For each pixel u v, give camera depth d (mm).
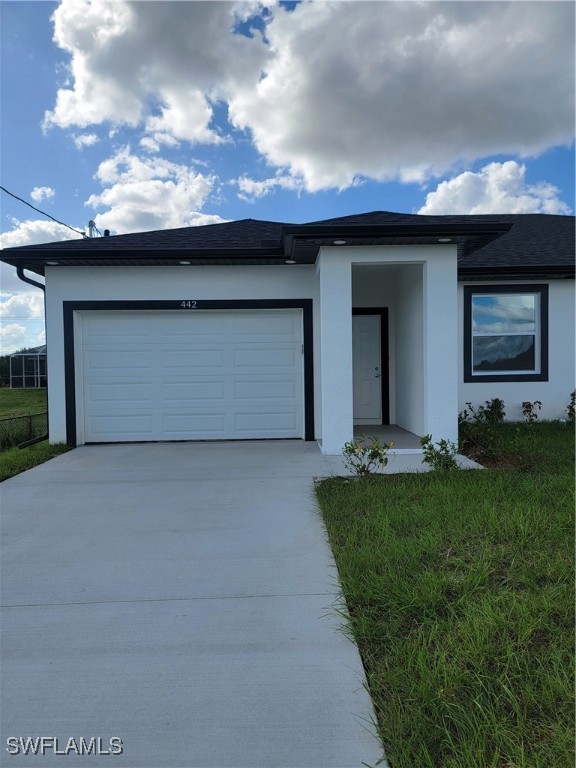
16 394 25125
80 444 8469
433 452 5871
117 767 1811
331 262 7004
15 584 3283
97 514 4715
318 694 2168
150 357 8586
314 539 4008
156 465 6770
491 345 10008
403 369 9094
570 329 9945
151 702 2137
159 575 3387
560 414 9969
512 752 1755
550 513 4027
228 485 5660
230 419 8672
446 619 2646
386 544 3566
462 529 3768
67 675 2330
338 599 2994
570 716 1918
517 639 2391
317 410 8586
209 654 2475
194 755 1855
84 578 3359
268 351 8641
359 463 6281
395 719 1965
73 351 8414
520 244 11023
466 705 1998
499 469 5832
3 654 2508
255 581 3275
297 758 1835
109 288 8398
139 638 2631
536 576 3043
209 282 8461
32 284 8586
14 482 5934
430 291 7000
